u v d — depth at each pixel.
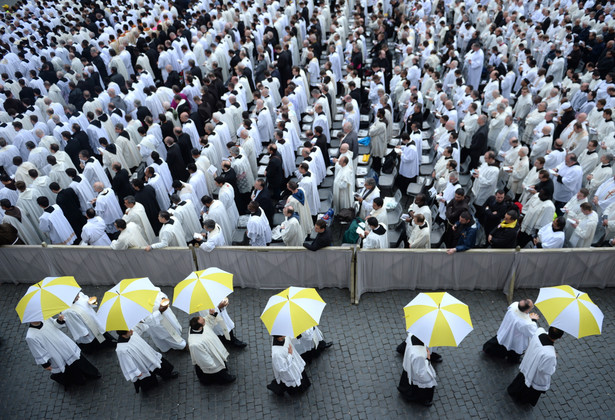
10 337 8.58
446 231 8.86
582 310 5.83
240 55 17.03
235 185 11.05
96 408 7.16
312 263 8.70
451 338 5.76
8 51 20.25
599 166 10.27
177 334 7.72
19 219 10.09
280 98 16.56
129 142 13.05
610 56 15.38
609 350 7.48
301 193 9.76
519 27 19.41
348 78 15.77
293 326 6.14
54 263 9.38
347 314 8.52
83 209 11.20
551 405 6.73
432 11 23.25
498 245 8.24
